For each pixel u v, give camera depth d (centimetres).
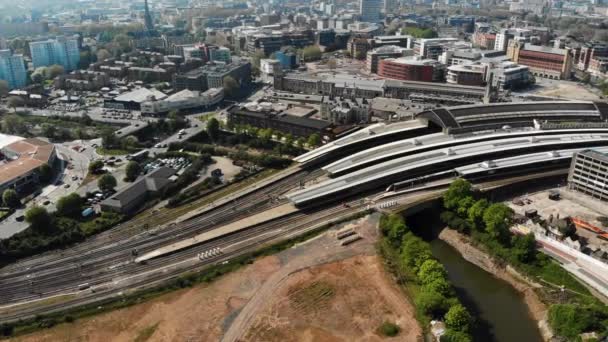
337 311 19262
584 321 17812
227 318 19075
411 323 18438
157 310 19700
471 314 19712
